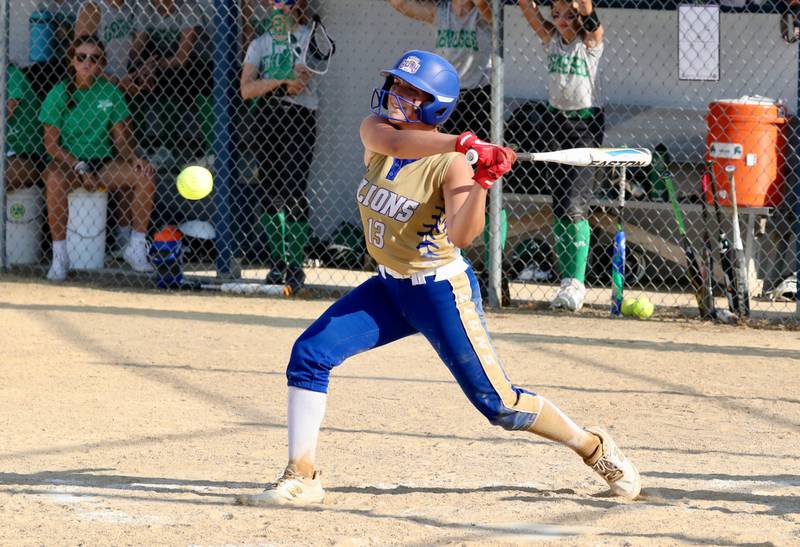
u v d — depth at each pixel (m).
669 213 31.64
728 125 29.89
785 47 32.97
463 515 11.98
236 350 23.52
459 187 11.09
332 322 12.31
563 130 28.64
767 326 26.83
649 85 34.00
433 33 35.12
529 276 32.66
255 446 15.91
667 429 17.11
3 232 33.53
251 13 33.03
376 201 11.65
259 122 31.52
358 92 35.84
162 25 34.66
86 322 26.36
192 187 15.30
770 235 31.80
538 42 34.06
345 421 17.53
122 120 32.88
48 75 34.66
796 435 16.73
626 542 10.84
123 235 35.12
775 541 10.86
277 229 30.97
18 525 11.56
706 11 27.61
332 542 10.82
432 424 17.42
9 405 18.31
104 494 12.95
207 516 11.93
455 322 11.73
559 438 12.64
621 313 28.17
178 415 17.86
